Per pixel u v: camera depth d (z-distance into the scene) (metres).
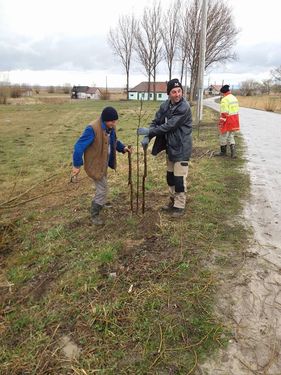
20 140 15.38
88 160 5.03
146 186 6.89
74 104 42.69
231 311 3.43
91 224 5.38
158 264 4.18
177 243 4.61
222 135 9.50
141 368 2.86
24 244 5.07
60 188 7.65
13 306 3.75
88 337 3.20
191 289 3.73
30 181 8.62
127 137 14.34
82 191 7.21
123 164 8.98
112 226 5.23
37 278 4.20
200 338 3.12
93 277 4.00
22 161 10.98
